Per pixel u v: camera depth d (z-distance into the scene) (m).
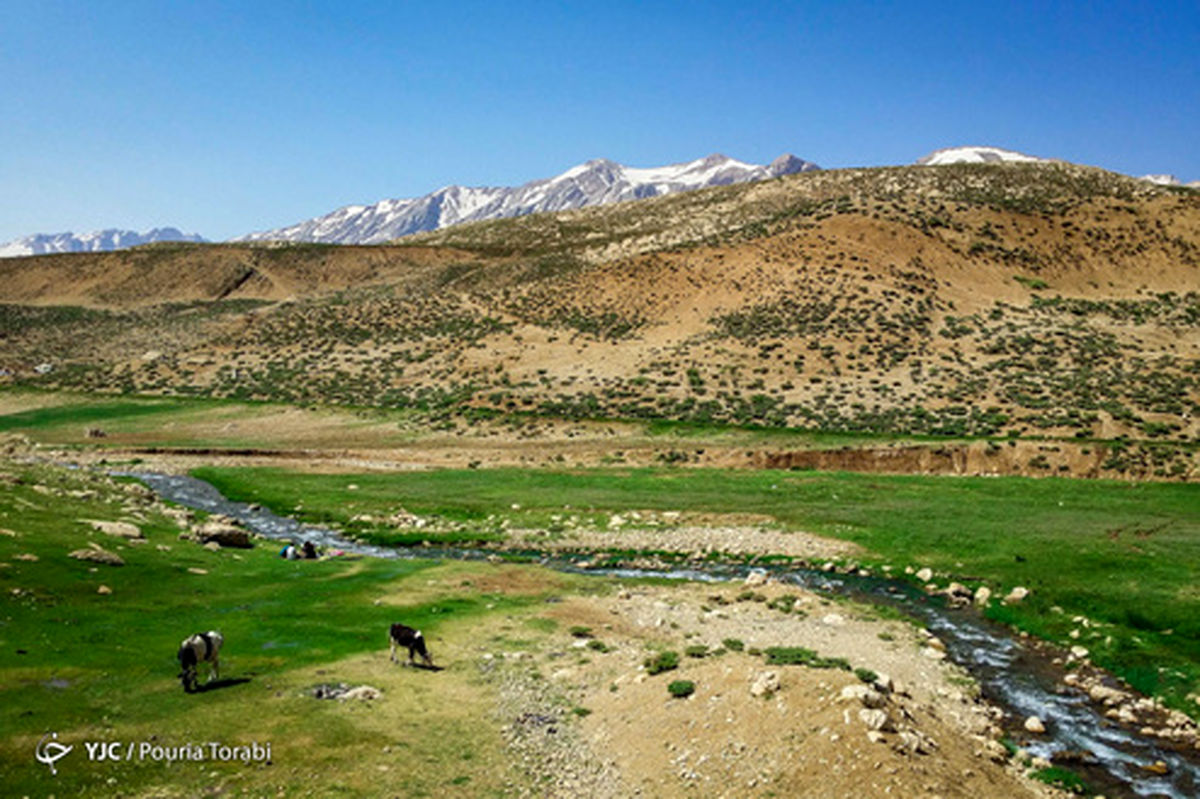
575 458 72.75
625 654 25.47
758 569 40.03
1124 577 33.25
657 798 16.36
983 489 54.00
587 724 20.09
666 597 33.66
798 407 82.88
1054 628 29.61
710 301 114.38
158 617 25.97
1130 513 45.03
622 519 49.94
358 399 98.69
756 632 28.48
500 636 27.16
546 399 91.69
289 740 18.14
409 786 16.64
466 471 66.94
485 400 93.12
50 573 27.31
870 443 69.94
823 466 67.38
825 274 113.75
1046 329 98.81
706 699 19.66
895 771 15.62
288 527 49.25
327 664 23.22
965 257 118.44
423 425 87.38
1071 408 75.38
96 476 54.69
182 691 20.28
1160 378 81.88
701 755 17.44
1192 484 52.94
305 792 16.06
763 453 69.00
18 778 15.27
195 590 29.77
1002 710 22.56
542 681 22.94
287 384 105.50
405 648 25.16
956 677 24.88
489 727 19.70
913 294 108.12
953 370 88.06
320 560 38.19
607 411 86.94
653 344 105.75
